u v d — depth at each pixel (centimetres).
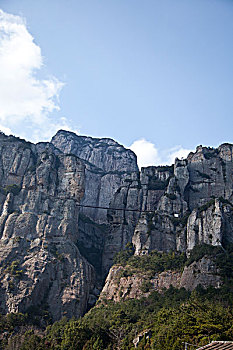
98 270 17025
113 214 18425
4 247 14488
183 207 17162
